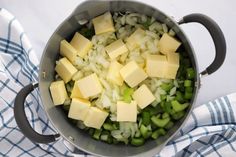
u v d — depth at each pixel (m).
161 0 0.72
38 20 0.74
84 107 0.65
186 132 0.75
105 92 0.65
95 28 0.65
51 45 0.63
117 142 0.68
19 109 0.62
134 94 0.64
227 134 0.74
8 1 0.74
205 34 0.71
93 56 0.66
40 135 0.63
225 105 0.73
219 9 0.71
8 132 0.77
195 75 0.62
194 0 0.71
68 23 0.63
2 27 0.73
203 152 0.75
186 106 0.64
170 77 0.64
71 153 0.75
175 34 0.64
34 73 0.73
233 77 0.73
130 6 0.63
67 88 0.67
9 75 0.76
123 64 0.66
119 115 0.64
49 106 0.64
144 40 0.65
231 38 0.72
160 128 0.66
